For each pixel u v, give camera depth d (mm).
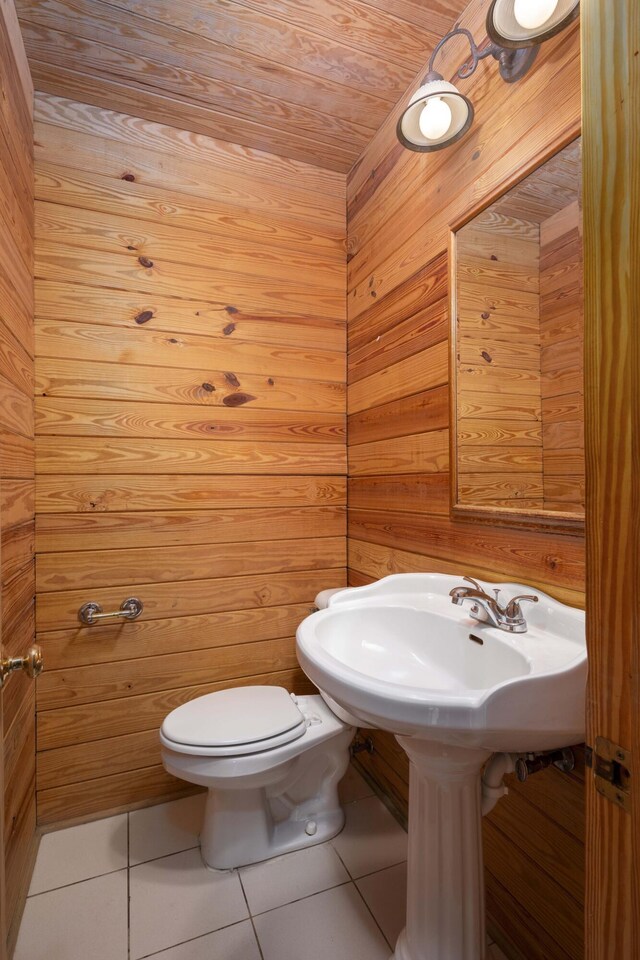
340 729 1311
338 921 1096
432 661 1009
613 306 416
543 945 938
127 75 1347
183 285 1556
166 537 1525
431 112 1057
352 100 1446
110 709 1456
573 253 885
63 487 1405
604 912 420
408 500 1395
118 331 1472
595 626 440
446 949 866
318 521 1739
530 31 846
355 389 1723
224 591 1599
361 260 1681
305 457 1723
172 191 1547
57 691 1397
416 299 1353
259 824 1275
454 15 1176
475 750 805
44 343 1384
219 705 1331
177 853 1305
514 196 1010
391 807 1482
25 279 1259
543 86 923
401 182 1426
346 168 1774
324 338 1761
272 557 1669
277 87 1392
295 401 1710
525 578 983
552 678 660
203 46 1251
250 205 1654
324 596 1493
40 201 1387
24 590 1224
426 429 1309
